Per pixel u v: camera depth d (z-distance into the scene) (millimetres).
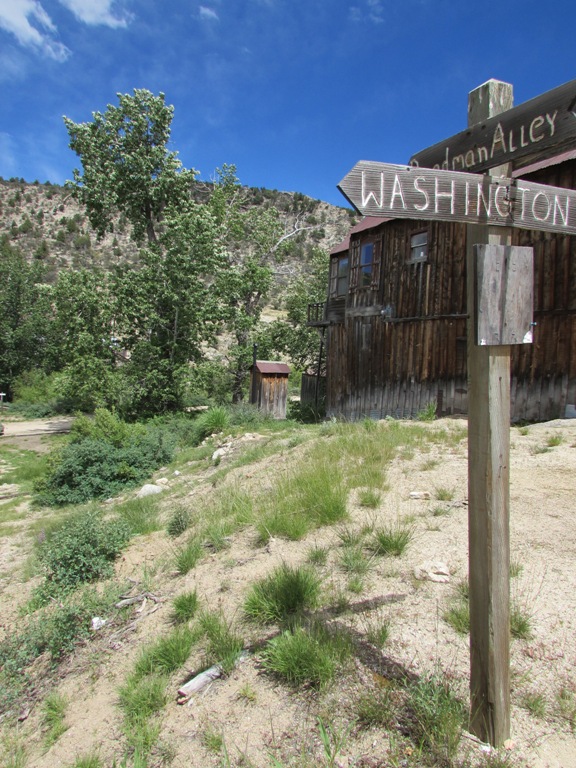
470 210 2244
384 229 15383
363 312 16297
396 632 3311
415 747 2396
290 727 2717
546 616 3291
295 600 3812
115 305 23094
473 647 2348
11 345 39625
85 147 24891
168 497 9523
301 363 29516
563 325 10008
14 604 5953
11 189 127000
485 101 2436
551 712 2541
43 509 11664
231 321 25953
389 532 4621
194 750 2750
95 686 3760
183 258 22969
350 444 8383
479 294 2137
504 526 2252
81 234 103500
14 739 3455
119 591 5223
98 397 22672
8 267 41406
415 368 14008
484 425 2219
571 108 1949
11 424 29562
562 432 8414
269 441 11922
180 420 18828
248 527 5934
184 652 3643
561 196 2471
